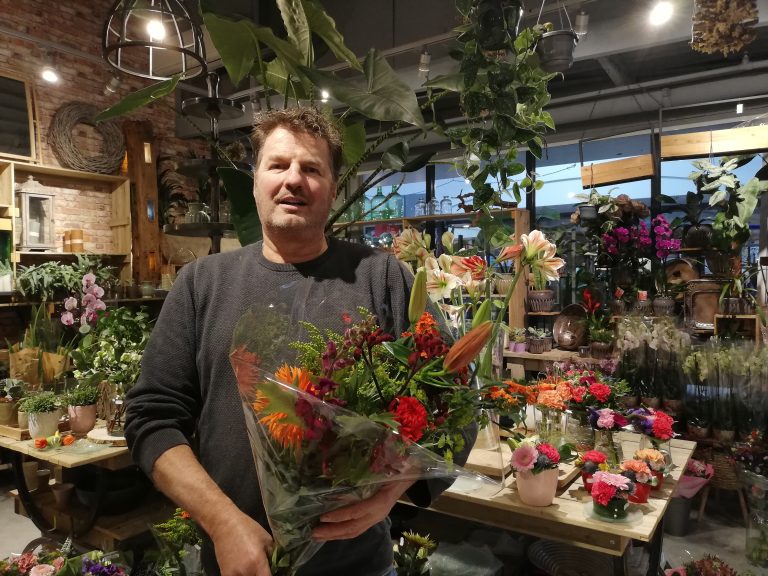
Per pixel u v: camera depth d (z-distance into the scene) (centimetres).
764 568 248
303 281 123
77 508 327
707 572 234
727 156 409
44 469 380
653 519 203
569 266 532
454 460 104
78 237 551
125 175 610
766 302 419
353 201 173
